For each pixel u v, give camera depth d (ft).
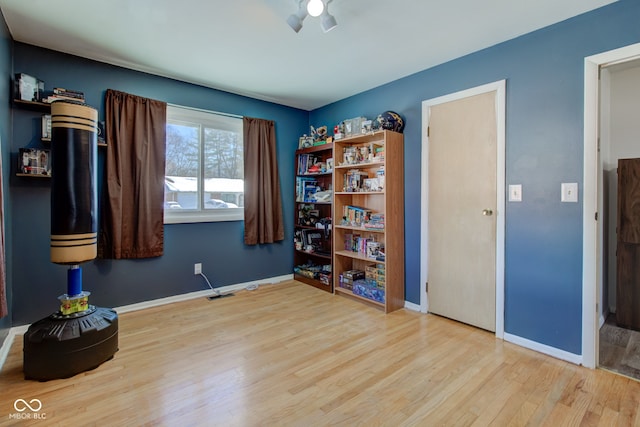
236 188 12.78
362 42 8.33
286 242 14.30
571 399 5.77
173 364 6.93
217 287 12.21
